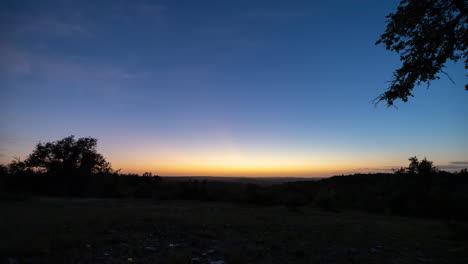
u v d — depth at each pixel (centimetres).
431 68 747
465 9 678
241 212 1714
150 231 761
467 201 2280
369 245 741
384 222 1523
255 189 3212
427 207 2350
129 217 1016
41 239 571
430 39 730
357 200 3231
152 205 2186
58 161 3719
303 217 1573
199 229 830
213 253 569
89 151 3916
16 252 476
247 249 609
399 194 2617
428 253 681
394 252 676
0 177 3366
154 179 5169
